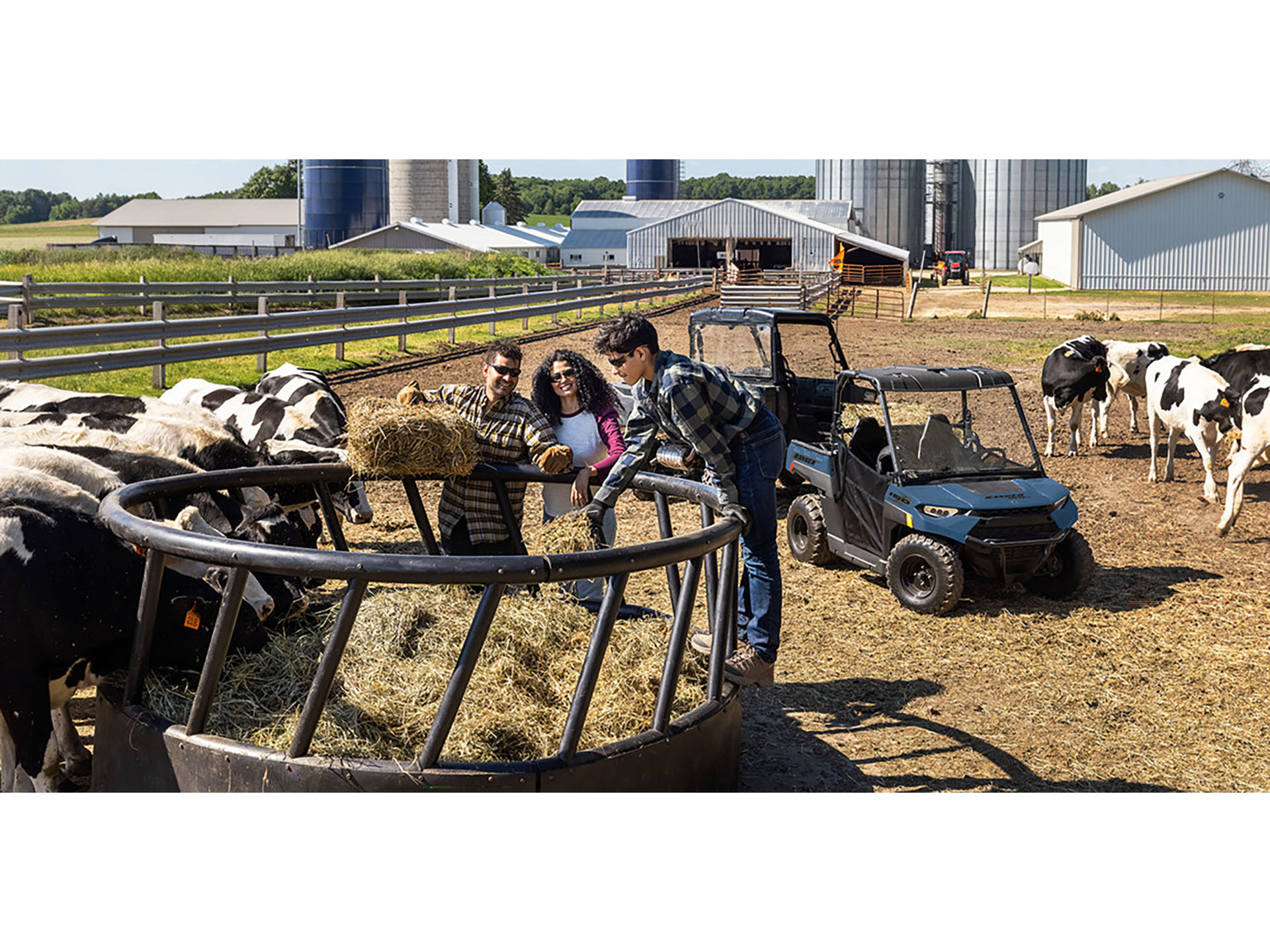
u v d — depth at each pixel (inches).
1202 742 213.0
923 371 319.3
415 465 206.2
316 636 182.9
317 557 132.5
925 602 287.0
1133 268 2463.1
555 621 187.2
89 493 183.2
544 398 229.5
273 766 138.1
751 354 411.8
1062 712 227.0
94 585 164.2
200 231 3622.0
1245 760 205.0
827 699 231.3
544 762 142.3
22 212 7790.4
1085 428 602.2
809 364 826.2
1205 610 295.9
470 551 223.8
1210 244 2421.3
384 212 3196.4
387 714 157.1
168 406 283.4
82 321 773.9
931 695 234.4
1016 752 206.8
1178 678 247.0
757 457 189.3
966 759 202.8
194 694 165.6
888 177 3531.0
